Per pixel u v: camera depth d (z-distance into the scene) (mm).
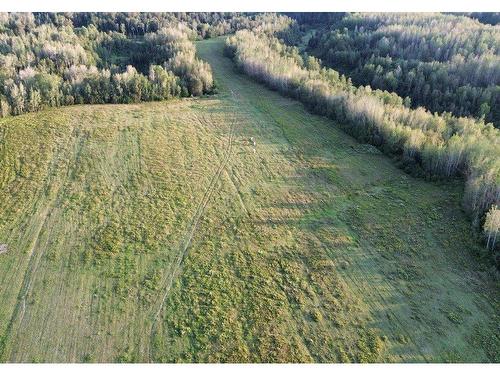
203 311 37438
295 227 47781
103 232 46219
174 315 37094
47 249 43719
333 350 34344
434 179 56250
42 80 76875
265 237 46156
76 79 81812
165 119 73188
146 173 56844
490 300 38750
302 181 56656
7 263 41844
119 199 51688
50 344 34281
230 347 34531
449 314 37250
